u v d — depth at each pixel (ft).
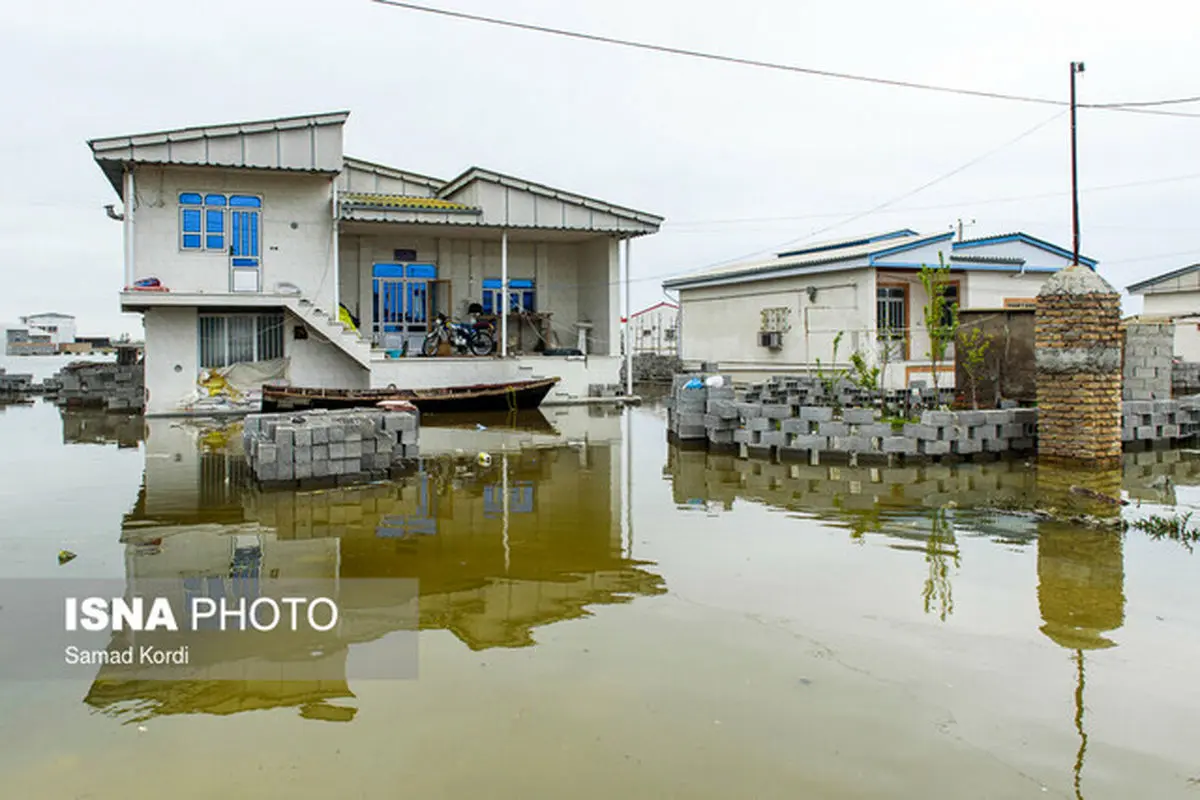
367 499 28.58
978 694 13.07
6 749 11.69
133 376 70.79
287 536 23.40
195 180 62.23
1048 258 70.90
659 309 134.21
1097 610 16.61
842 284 65.98
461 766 11.07
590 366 72.95
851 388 50.19
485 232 73.51
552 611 17.01
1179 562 19.70
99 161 57.52
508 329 78.18
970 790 10.47
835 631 15.69
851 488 29.22
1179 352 85.30
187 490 30.45
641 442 43.83
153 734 12.10
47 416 62.64
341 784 10.68
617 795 10.36
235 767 11.14
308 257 64.85
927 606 16.94
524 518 25.44
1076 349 32.35
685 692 13.20
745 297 77.36
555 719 12.35
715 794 10.38
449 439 45.55
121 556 21.40
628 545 22.02
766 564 20.04
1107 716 12.35
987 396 42.32
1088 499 26.76
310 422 32.65
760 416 37.86
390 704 12.91
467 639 15.57
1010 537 22.20
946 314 62.64
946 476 31.14
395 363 64.64
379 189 79.97
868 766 11.02
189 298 59.26
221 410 62.69
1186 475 31.04
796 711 12.55
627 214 73.26
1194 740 11.68
